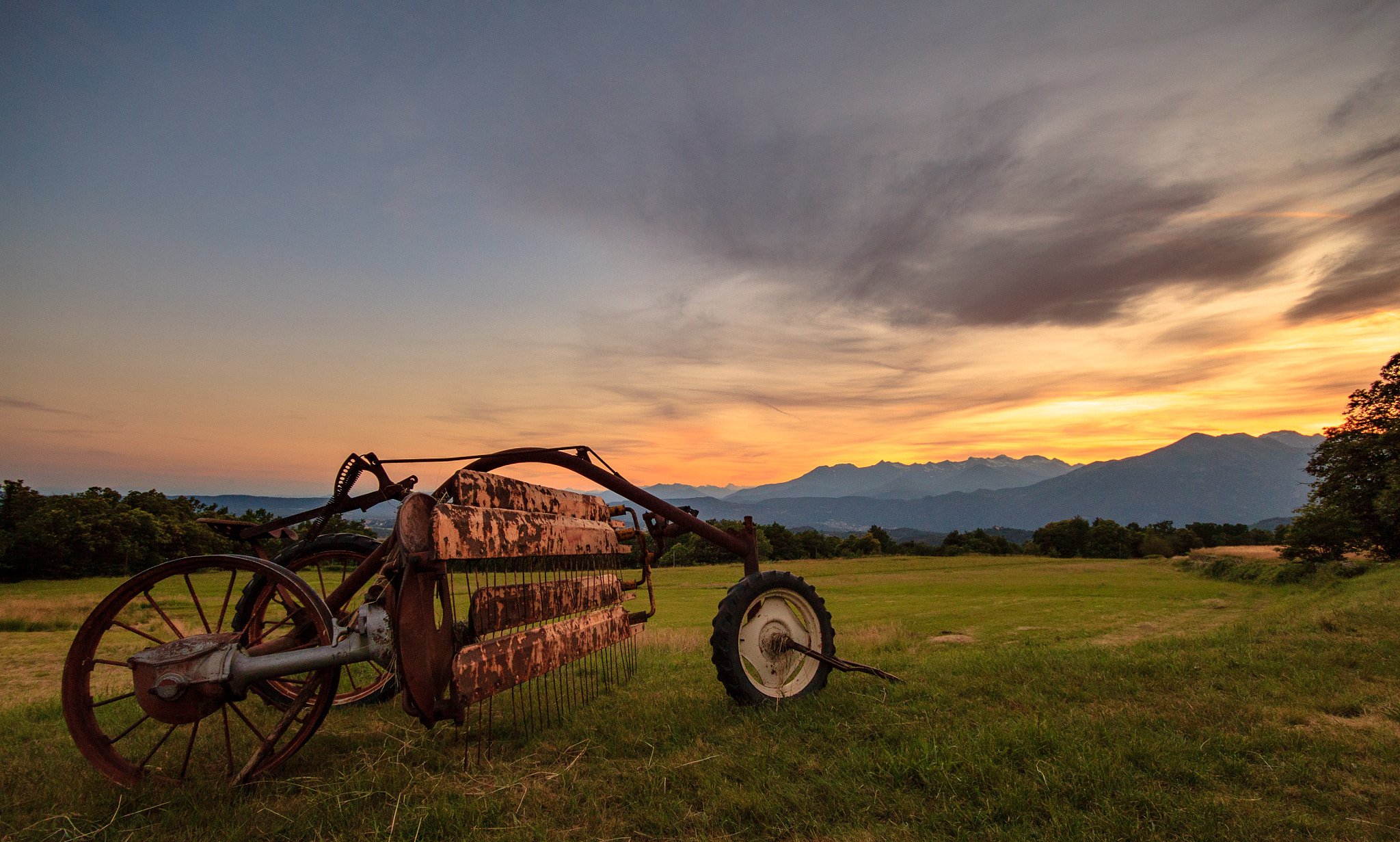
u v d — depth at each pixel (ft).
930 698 16.03
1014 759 11.60
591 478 18.08
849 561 391.65
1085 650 23.63
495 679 12.14
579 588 15.96
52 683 30.40
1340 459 145.07
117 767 11.73
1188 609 97.30
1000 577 244.22
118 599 11.73
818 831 9.39
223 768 12.38
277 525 16.38
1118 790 10.20
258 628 16.34
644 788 10.83
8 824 10.16
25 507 221.87
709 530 18.06
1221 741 12.27
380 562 14.29
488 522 12.48
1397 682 17.02
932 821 9.46
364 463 16.28
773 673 16.99
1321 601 59.36
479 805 10.19
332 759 12.70
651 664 23.56
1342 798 10.02
